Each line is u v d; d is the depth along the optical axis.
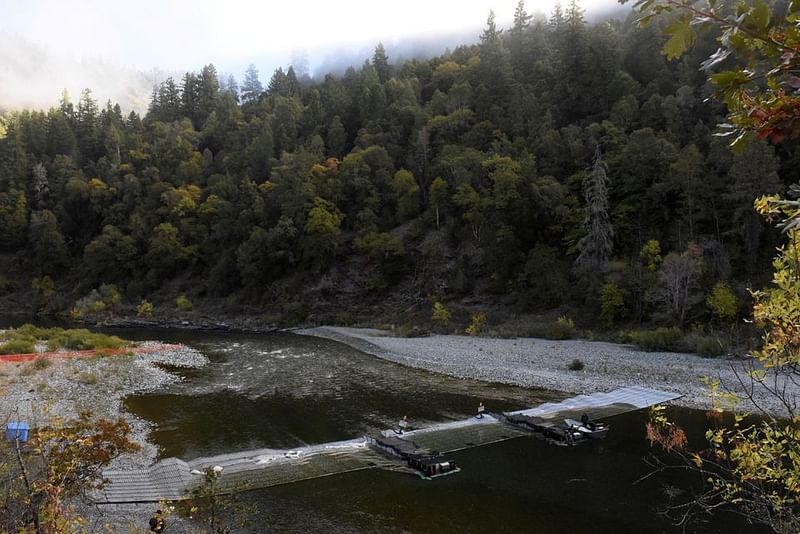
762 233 42.38
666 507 15.97
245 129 95.94
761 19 2.24
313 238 69.44
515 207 56.72
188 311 73.12
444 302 60.00
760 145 40.22
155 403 28.25
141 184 91.19
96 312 74.75
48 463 7.93
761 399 24.42
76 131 113.19
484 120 74.69
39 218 88.62
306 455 20.67
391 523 15.39
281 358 42.34
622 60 69.75
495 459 19.98
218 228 78.25
